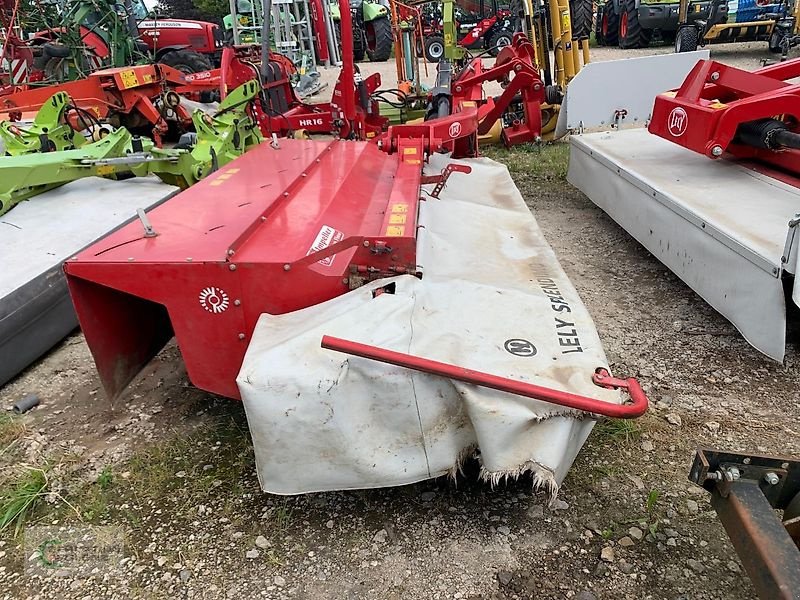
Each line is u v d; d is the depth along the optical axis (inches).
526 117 288.4
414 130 156.6
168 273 89.3
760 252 111.0
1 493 98.3
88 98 288.4
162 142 327.9
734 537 63.8
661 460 101.0
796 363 124.6
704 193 145.0
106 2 358.0
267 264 88.4
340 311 83.6
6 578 84.6
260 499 95.0
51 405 121.3
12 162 167.8
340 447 79.2
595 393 74.5
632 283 162.1
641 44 583.5
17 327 128.6
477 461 96.3
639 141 198.8
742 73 160.2
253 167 135.6
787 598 54.7
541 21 307.9
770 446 103.4
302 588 81.4
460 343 80.7
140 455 105.3
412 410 78.4
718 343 132.9
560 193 234.5
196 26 501.4
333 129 239.8
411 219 99.3
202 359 95.1
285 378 76.1
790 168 150.2
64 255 142.6
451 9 300.7
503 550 85.7
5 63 377.1
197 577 83.4
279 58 290.4
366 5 628.1
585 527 88.9
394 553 85.7
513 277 102.7
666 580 80.9
